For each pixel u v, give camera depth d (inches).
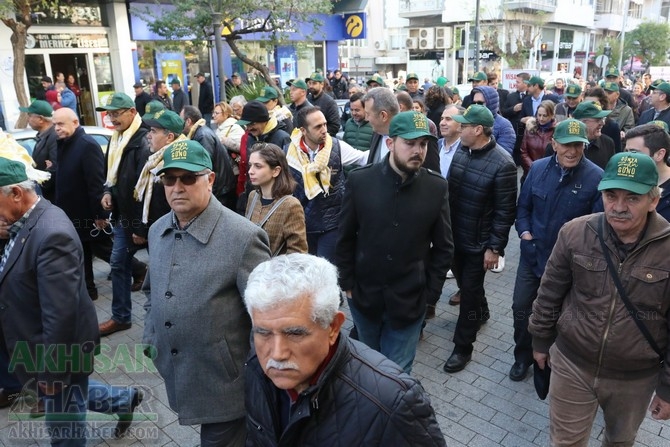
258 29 460.8
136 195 165.6
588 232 96.8
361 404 59.9
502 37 1285.7
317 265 60.2
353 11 882.1
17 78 425.7
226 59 735.1
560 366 103.0
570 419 102.7
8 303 100.7
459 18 1397.6
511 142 268.1
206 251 90.7
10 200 97.9
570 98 301.4
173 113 163.2
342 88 675.4
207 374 92.1
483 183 148.9
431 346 176.9
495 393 150.6
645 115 307.0
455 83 1501.0
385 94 165.0
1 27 522.0
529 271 147.6
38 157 213.6
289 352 57.8
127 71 634.8
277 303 56.8
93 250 204.4
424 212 120.0
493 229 151.2
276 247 132.8
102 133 266.2
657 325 91.7
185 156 88.8
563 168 137.4
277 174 133.4
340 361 61.7
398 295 123.2
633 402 97.3
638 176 86.5
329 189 175.5
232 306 91.7
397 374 62.3
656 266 89.4
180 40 512.7
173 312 90.4
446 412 142.3
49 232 98.3
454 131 193.3
